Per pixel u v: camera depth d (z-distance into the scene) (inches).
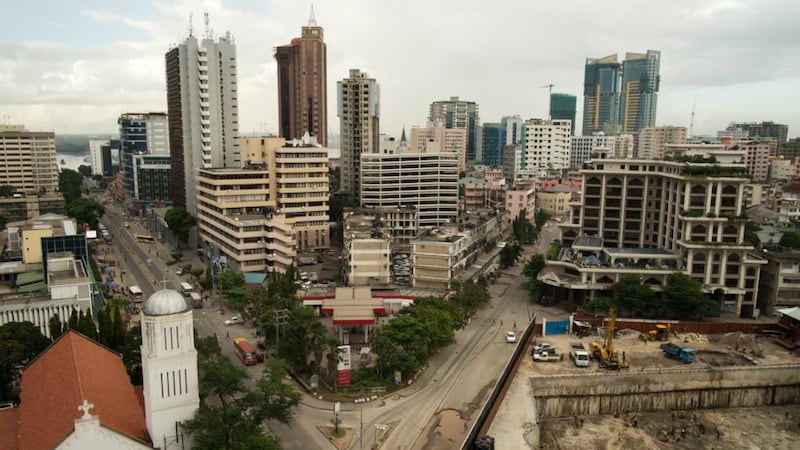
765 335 5777.6
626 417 4793.3
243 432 3056.1
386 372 4603.8
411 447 3639.3
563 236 7800.2
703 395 4972.9
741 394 5017.2
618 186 7500.0
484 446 3619.6
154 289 6948.8
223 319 5944.9
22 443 2716.5
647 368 4980.3
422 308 5152.6
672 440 4414.4
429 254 6761.8
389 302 6284.5
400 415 4052.7
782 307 6279.5
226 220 7859.3
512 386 4621.1
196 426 2938.0
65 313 4911.4
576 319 6003.9
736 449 4296.3
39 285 5787.4
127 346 4067.4
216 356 4106.8
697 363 5128.0
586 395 4810.5
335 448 3592.5
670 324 5841.5
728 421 4761.3
